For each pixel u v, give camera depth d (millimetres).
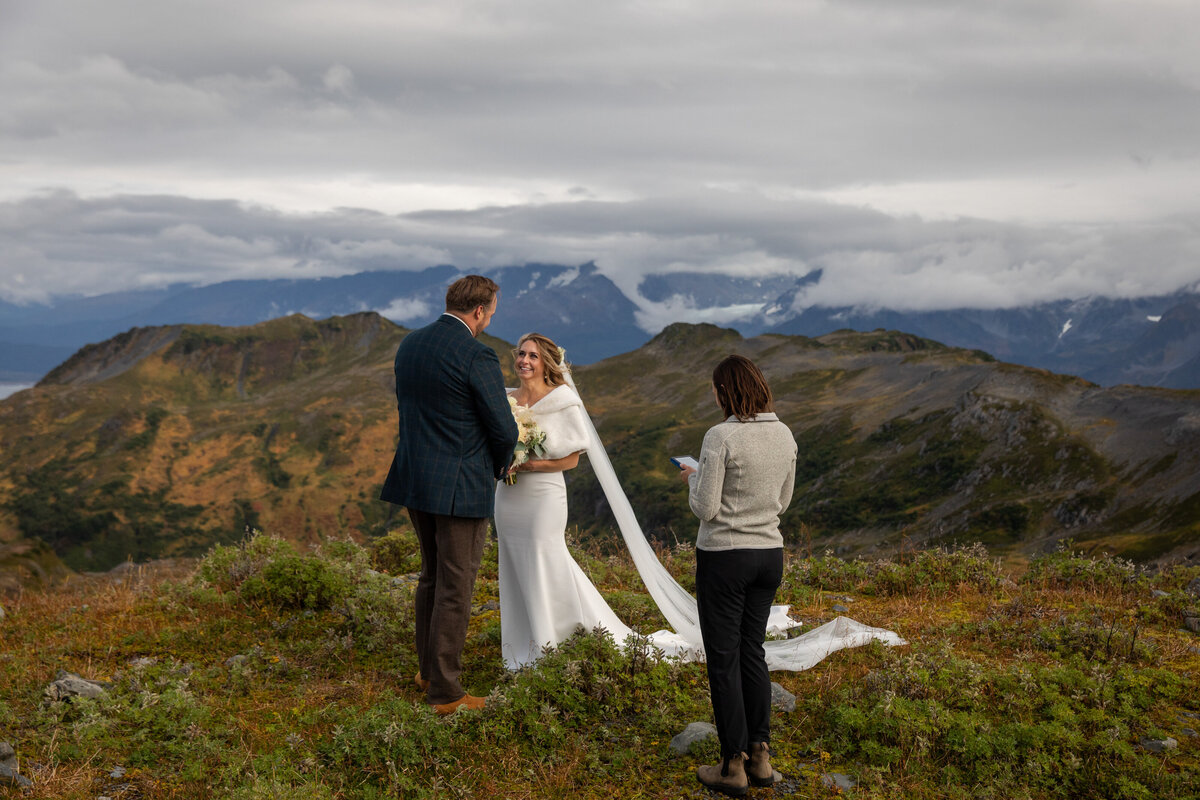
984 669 5023
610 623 5570
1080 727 4418
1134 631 5684
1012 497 114562
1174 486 96500
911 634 6215
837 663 5449
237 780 3771
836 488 143375
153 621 6430
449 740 4145
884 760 4055
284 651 5707
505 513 5355
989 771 3965
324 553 8156
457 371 4492
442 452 4562
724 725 3787
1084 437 121750
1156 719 4609
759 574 3850
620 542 9367
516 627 5492
